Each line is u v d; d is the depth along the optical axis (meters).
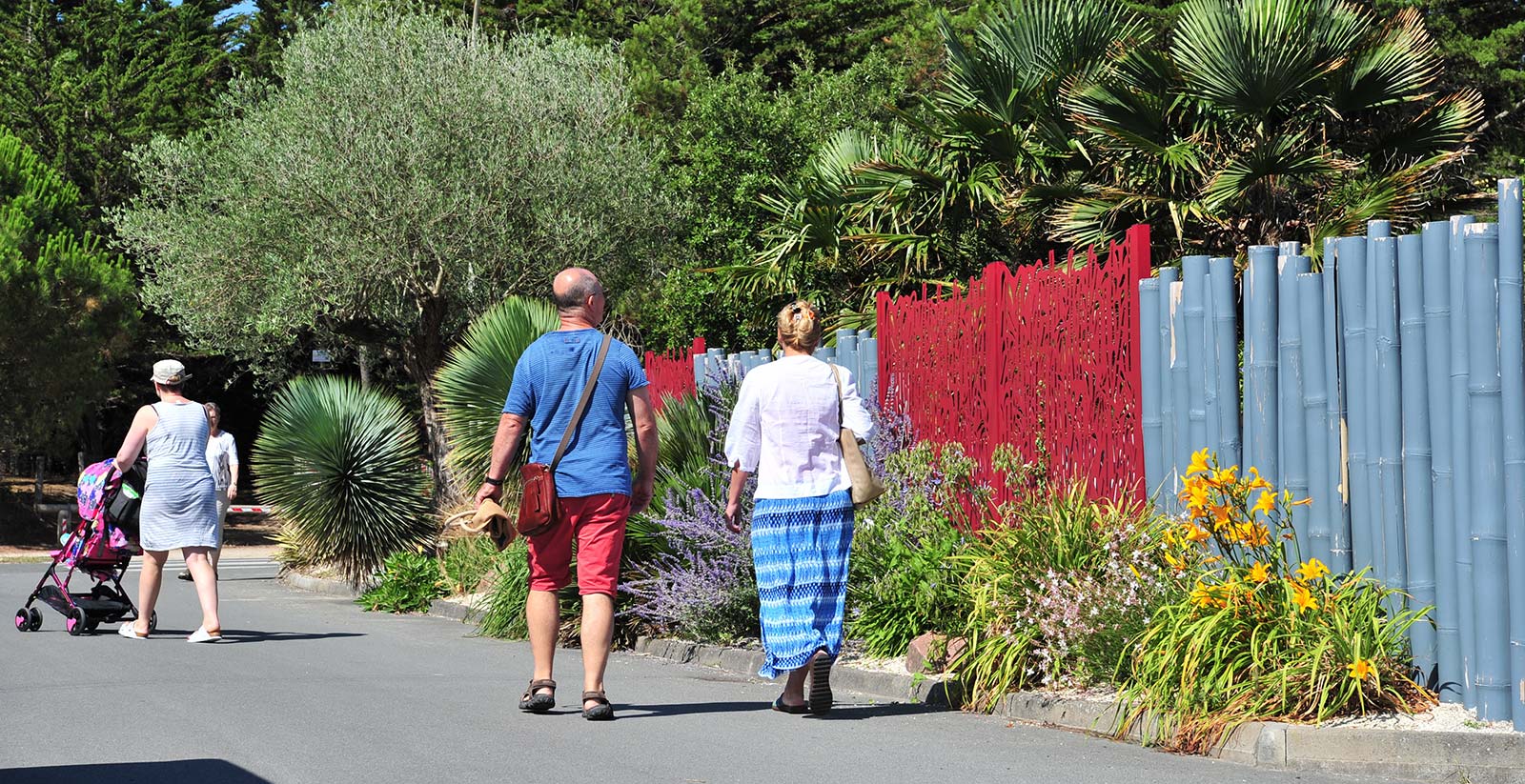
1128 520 9.53
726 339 31.86
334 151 29.23
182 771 6.89
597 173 30.34
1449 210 19.03
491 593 15.94
